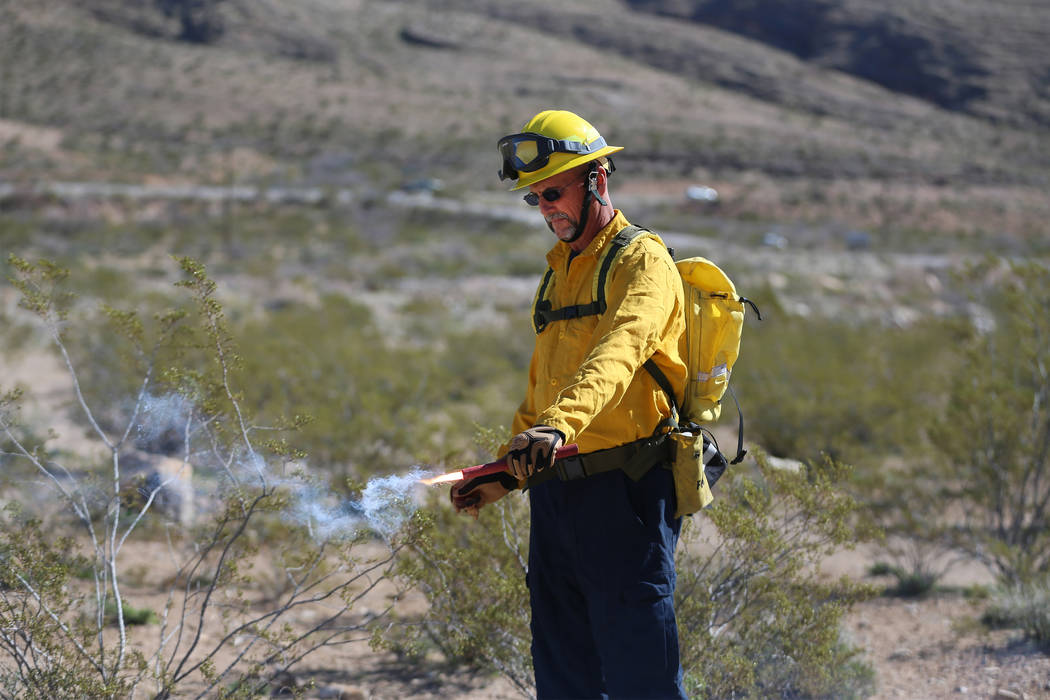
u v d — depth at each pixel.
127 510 5.29
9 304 17.84
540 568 2.88
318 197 60.38
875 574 6.94
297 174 79.44
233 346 3.51
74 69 117.62
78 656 3.34
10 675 3.34
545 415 2.28
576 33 164.38
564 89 133.12
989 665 4.83
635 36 162.25
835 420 10.78
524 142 2.74
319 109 113.75
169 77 119.88
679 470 2.75
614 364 2.38
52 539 4.70
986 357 7.39
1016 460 6.85
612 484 2.71
